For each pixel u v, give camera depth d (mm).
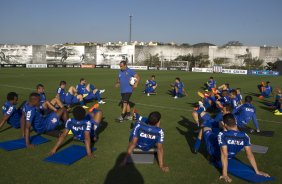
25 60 54250
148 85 16562
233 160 5891
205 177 5121
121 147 6605
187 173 5273
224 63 56031
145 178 5008
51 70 41094
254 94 18469
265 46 53688
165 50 57750
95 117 6836
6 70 39062
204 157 6125
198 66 56406
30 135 7266
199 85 23266
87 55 56906
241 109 8117
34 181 4777
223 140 5086
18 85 19625
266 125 9477
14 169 5238
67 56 56312
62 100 11234
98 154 6113
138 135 5512
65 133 6102
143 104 13102
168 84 23312
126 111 9500
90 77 28859
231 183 4922
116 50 57406
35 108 6602
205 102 11273
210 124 6375
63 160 5629
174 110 11664
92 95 12750
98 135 7574
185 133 8039
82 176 5016
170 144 6996
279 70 44375
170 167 5527
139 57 57938
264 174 5199
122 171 5262
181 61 53938
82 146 6508
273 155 6406
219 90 13008
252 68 51906
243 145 5191
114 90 18172
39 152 6117
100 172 5195
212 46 56469
